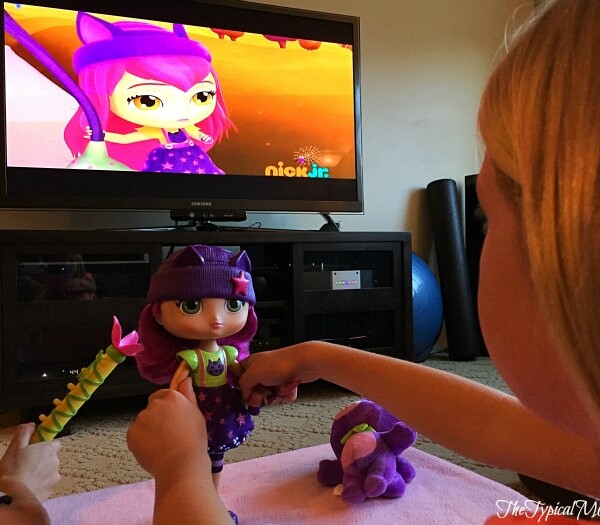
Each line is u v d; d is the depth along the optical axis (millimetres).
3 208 1793
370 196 2635
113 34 1939
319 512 845
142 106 1977
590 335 258
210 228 2031
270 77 2160
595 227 253
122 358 696
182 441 520
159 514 467
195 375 707
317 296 1990
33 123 1836
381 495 889
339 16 2254
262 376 711
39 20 1847
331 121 2248
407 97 2723
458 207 2600
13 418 1723
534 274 275
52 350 1718
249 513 846
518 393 352
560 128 268
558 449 591
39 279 1691
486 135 326
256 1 2381
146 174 1978
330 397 1896
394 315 2115
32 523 609
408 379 684
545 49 287
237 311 727
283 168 2174
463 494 896
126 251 1698
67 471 1235
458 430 648
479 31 2898
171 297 693
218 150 2082
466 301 2498
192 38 2045
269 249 2135
